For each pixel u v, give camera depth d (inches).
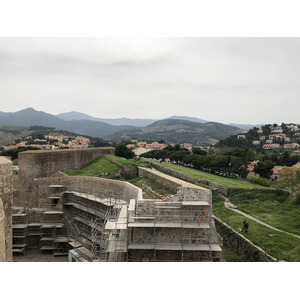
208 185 1781.5
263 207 1405.0
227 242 1045.2
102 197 1288.1
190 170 2501.2
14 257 1298.0
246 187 1692.9
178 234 714.2
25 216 1480.1
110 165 2046.0
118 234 784.9
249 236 986.1
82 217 1378.0
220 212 1326.3
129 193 1097.4
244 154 3024.1
